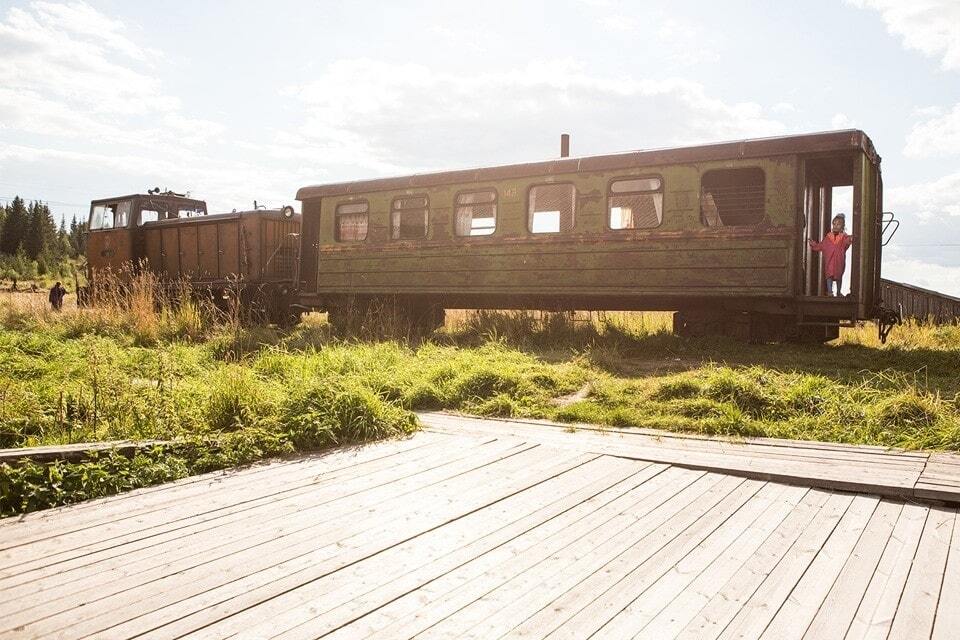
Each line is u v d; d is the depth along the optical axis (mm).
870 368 8883
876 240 11508
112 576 3092
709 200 11266
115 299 15445
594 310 12883
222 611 2756
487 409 7234
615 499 4215
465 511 3988
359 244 14789
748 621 2717
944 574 3141
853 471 4617
